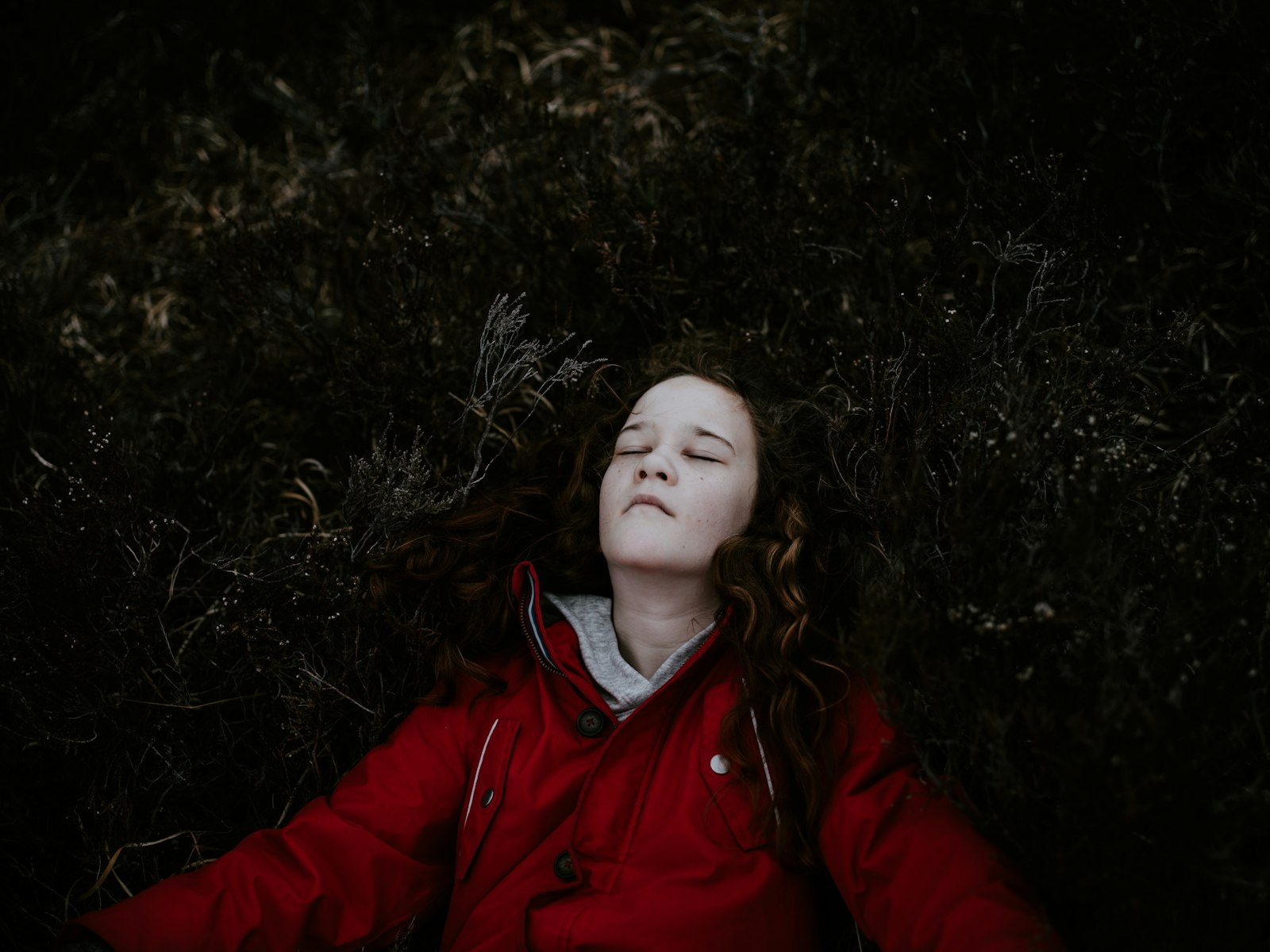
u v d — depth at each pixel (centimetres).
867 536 189
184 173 314
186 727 193
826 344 221
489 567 200
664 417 183
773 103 266
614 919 153
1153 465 167
